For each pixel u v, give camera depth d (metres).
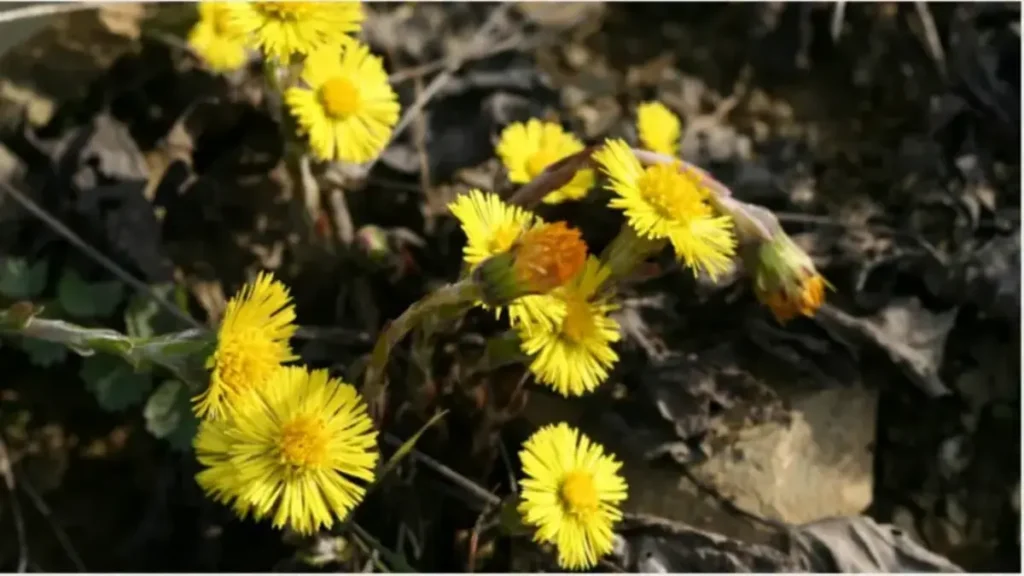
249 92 0.36
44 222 0.35
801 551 0.34
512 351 0.31
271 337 0.29
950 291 0.36
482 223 0.30
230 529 0.34
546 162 0.34
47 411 0.34
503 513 0.31
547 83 0.37
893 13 0.39
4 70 0.35
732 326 0.35
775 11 0.39
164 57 0.36
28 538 0.34
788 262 0.32
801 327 0.35
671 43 0.39
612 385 0.34
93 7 0.35
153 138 0.36
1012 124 0.37
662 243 0.31
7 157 0.35
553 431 0.31
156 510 0.34
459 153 0.36
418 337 0.32
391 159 0.36
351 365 0.34
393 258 0.35
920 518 0.36
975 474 0.36
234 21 0.31
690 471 0.34
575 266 0.28
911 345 0.35
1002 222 0.37
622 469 0.34
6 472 0.34
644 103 0.37
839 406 0.35
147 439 0.35
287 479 0.29
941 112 0.38
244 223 0.36
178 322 0.34
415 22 0.37
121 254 0.35
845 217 0.37
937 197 0.37
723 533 0.34
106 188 0.35
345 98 0.32
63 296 0.34
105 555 0.34
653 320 0.35
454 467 0.34
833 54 0.39
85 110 0.36
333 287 0.36
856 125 0.39
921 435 0.36
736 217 0.32
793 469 0.34
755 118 0.39
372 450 0.31
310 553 0.32
